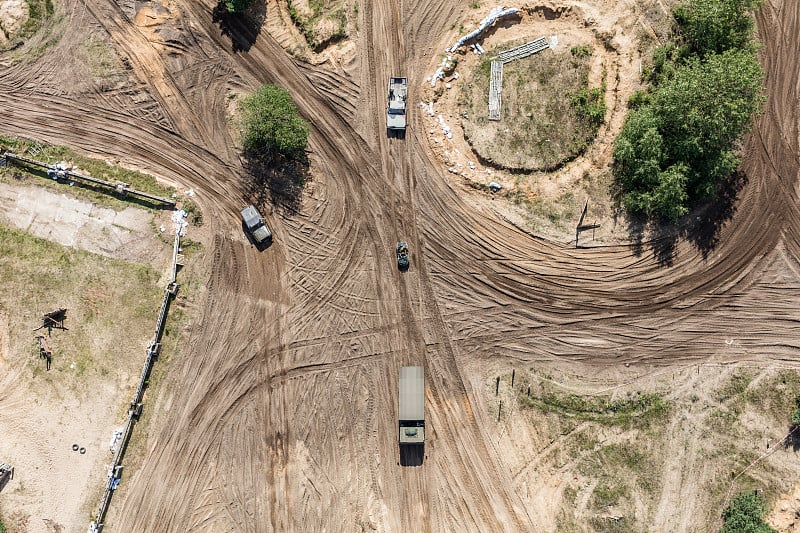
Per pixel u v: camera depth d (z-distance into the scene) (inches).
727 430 1460.4
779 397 1461.6
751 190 1485.0
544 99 1487.5
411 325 1485.0
